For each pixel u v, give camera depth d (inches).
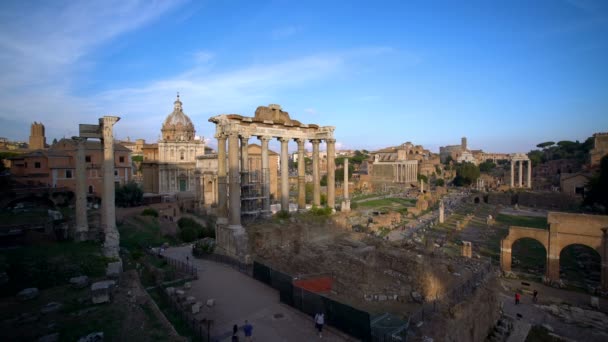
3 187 2751.0
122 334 695.7
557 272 1728.6
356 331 820.0
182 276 1238.9
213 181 3422.7
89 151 3184.1
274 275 1128.2
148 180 4254.4
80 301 867.4
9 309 822.5
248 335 800.3
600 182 2655.0
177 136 4377.5
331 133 1990.7
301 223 1664.6
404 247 1657.2
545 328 1280.8
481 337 1120.8
